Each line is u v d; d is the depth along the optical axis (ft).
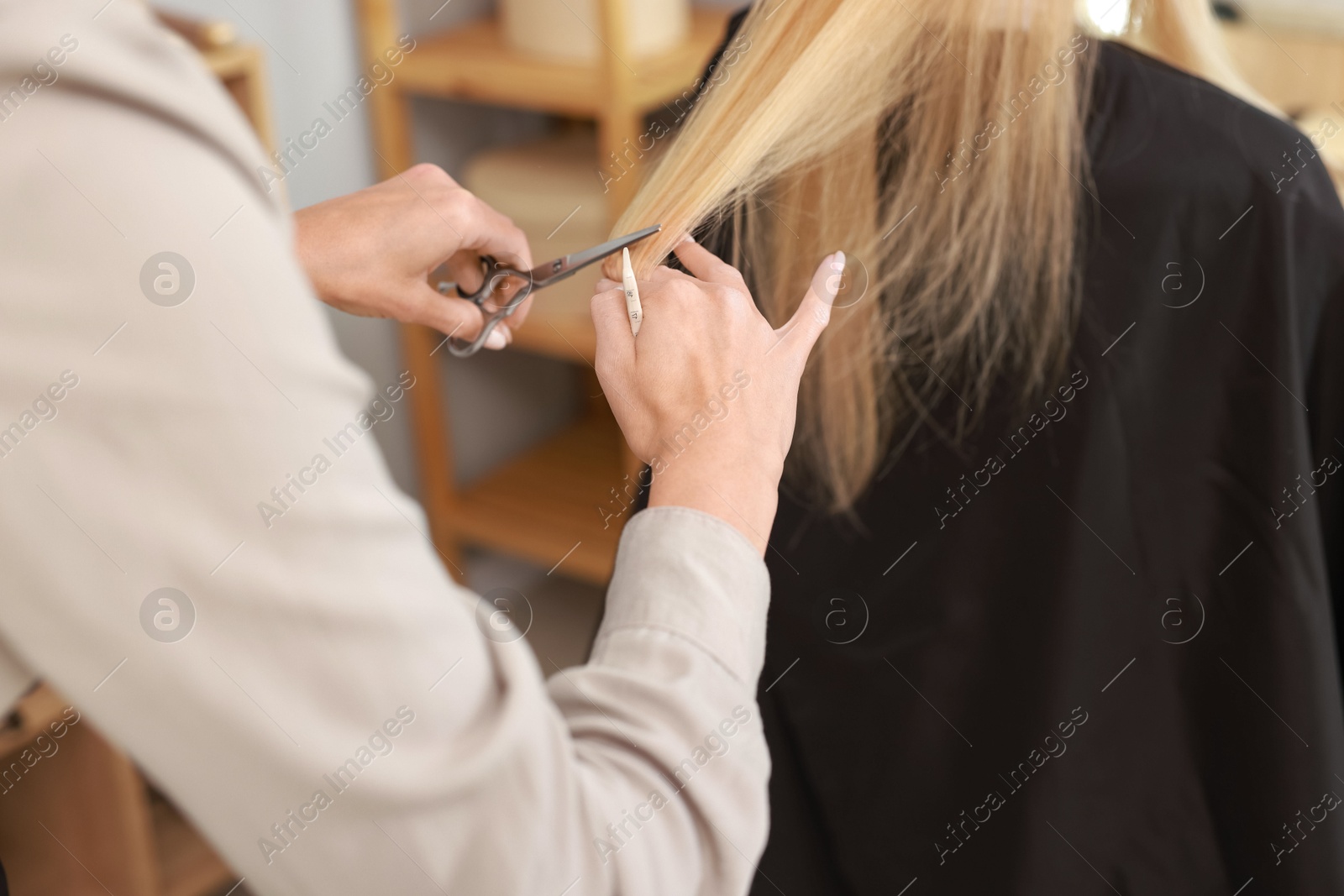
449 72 5.07
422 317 2.49
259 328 0.96
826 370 2.46
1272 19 4.17
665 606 1.29
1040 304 2.29
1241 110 2.18
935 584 2.49
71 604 0.96
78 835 4.49
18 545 0.94
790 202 2.34
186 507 0.95
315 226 2.40
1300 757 2.35
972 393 2.38
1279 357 2.16
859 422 2.47
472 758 1.05
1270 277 2.14
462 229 2.43
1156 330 2.22
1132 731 2.44
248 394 0.95
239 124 1.01
